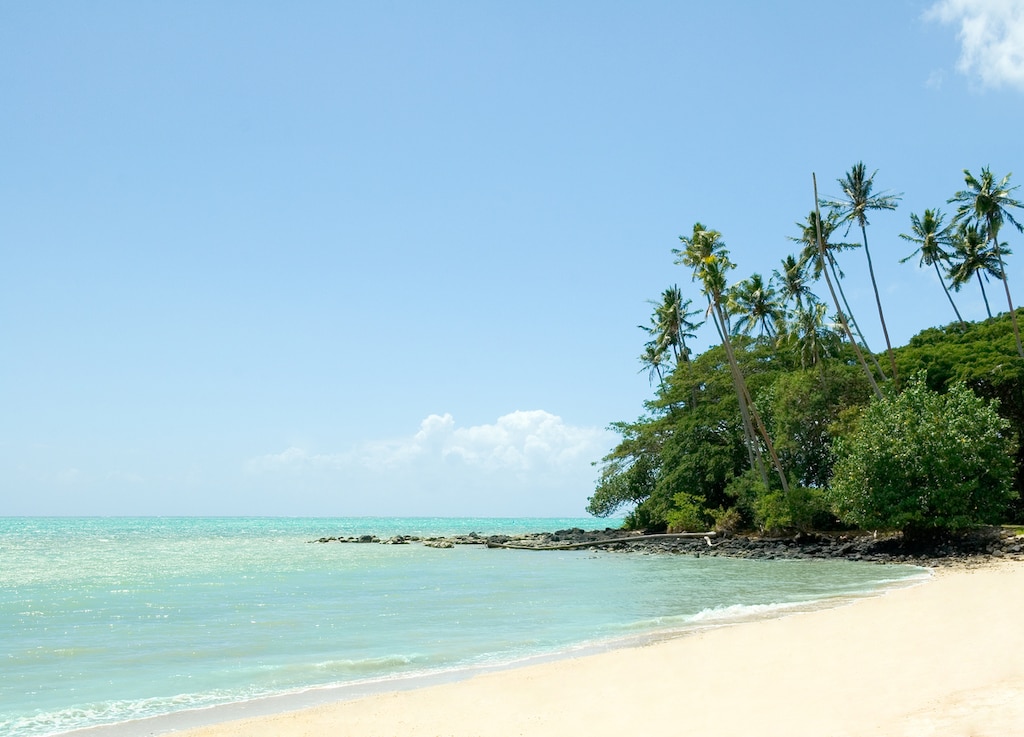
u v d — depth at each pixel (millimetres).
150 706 13250
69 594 31516
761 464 56469
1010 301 57656
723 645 16938
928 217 63500
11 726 12008
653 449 72250
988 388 55000
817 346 58531
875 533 49969
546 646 18641
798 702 11094
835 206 56156
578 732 10461
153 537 107062
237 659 17609
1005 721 8641
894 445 43469
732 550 53750
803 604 24797
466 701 12773
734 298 62281
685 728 10148
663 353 82125
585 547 65812
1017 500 52969
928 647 14914
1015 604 20625
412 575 40750
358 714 12133
